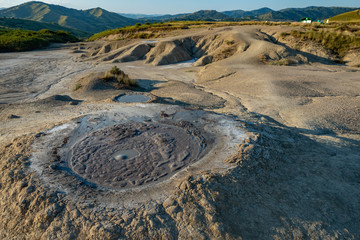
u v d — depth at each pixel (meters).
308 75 17.34
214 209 3.93
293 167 5.24
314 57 24.38
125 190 4.33
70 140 6.13
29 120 9.50
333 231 3.78
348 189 4.65
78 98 14.35
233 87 15.93
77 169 4.91
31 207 4.09
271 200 4.29
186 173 4.74
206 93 14.73
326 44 26.11
